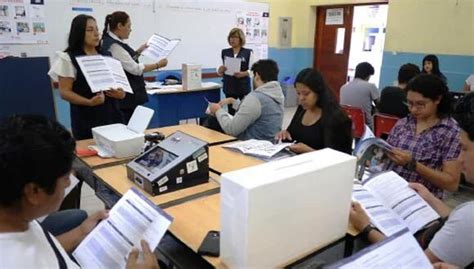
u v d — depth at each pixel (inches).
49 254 31.4
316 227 43.5
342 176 44.4
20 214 29.3
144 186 59.9
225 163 74.8
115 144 73.7
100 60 90.0
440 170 67.1
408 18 220.8
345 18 265.6
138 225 43.1
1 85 129.5
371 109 145.6
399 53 228.2
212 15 228.7
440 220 48.4
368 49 265.0
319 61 288.0
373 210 50.8
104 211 49.8
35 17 173.6
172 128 106.9
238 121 98.0
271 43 271.6
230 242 39.1
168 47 148.7
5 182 26.9
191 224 49.8
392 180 57.9
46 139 28.3
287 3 273.4
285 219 39.7
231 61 182.2
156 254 47.4
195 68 174.6
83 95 93.7
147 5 202.5
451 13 202.4
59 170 28.9
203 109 183.9
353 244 47.9
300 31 284.8
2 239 28.3
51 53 181.3
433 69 166.4
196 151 61.4
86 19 90.4
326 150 48.5
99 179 65.9
